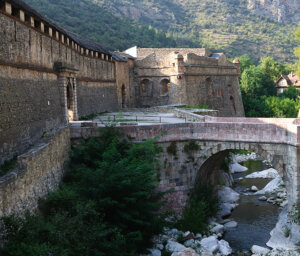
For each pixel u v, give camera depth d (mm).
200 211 34906
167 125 35844
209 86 87438
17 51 27984
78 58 51188
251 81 110625
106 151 31438
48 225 20422
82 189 26688
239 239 33375
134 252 25672
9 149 25078
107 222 25938
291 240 30656
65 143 33719
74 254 20719
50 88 36625
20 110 27688
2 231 18828
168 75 78812
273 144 32594
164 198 35844
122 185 26453
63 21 130000
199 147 36188
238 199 44375
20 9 29031
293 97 117312
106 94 66625
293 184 31188
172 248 29672
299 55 72625
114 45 125312
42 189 25641
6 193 19578
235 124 34188
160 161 35812
